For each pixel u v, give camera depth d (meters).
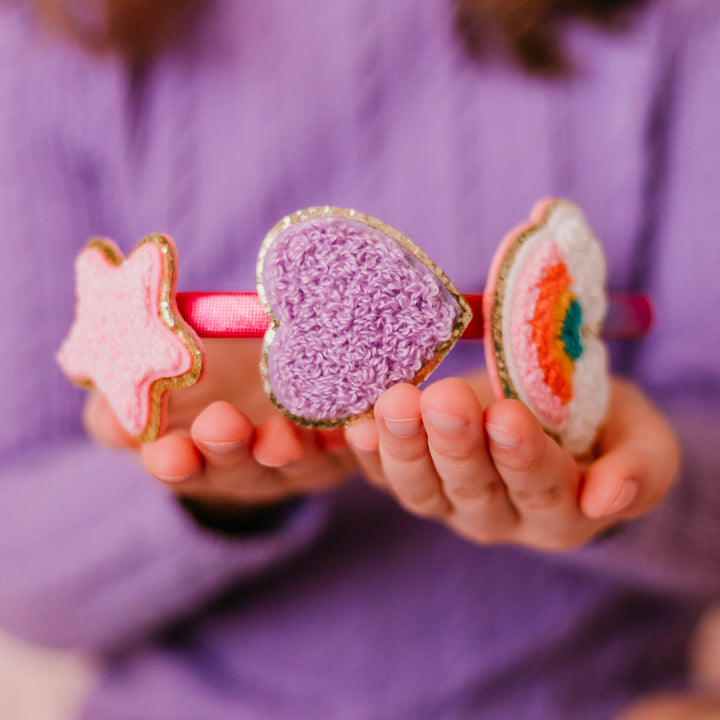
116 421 0.42
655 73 0.51
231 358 0.45
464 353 0.50
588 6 0.51
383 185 0.51
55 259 0.49
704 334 0.50
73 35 0.50
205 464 0.39
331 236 0.38
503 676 0.48
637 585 0.48
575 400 0.40
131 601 0.46
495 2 0.49
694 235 0.50
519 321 0.39
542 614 0.49
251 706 0.48
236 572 0.46
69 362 0.42
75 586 0.46
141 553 0.45
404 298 0.38
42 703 0.71
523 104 0.50
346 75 0.50
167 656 0.50
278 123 0.50
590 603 0.49
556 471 0.38
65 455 0.48
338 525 0.49
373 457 0.39
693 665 0.55
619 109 0.51
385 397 0.37
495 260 0.40
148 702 0.49
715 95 0.50
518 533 0.41
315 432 0.40
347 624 0.49
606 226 0.51
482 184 0.51
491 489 0.38
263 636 0.49
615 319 0.45
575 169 0.51
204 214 0.51
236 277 0.51
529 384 0.39
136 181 0.51
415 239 0.51
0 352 0.48
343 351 0.38
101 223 0.51
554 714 0.48
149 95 0.51
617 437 0.42
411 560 0.49
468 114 0.50
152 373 0.39
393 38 0.50
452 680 0.48
